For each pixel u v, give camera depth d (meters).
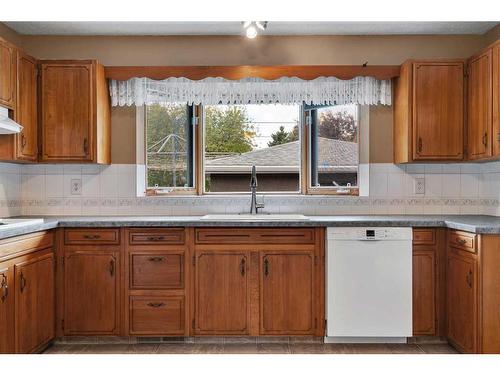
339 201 3.67
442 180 3.66
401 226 3.05
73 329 3.06
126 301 3.07
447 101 3.32
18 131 2.87
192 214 3.68
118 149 3.67
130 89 3.58
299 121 3.85
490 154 3.00
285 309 3.06
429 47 3.63
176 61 3.63
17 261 2.56
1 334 2.39
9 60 2.92
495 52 2.93
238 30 3.52
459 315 2.87
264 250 3.05
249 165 3.87
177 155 3.84
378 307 3.04
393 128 3.66
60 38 3.62
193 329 3.06
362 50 3.63
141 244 3.07
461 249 2.84
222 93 3.65
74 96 3.29
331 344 3.09
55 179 3.65
